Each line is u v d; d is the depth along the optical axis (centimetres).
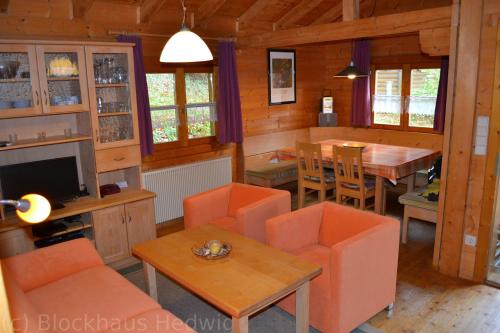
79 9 408
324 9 605
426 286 336
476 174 327
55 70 355
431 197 403
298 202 537
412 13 387
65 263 287
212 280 241
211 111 551
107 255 390
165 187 493
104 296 253
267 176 567
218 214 399
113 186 413
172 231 480
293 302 285
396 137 626
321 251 312
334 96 703
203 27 524
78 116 402
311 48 679
